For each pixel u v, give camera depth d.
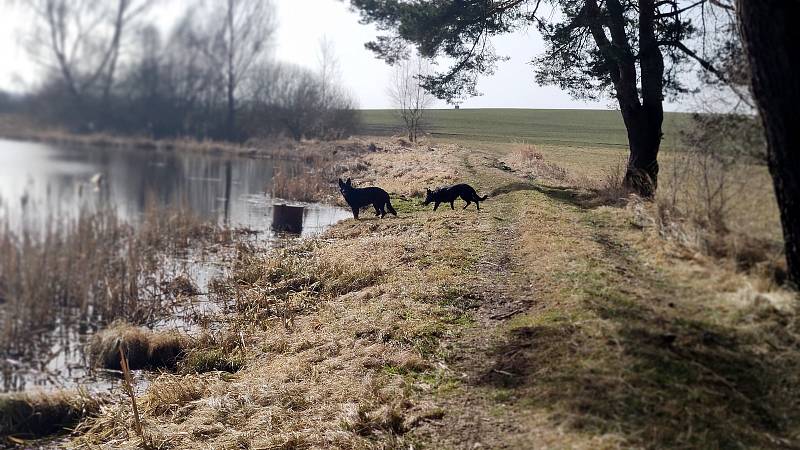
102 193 11.33
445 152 32.31
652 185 12.59
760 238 7.63
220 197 24.09
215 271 13.73
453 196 15.12
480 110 92.62
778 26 6.32
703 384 4.96
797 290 6.57
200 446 5.86
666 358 5.33
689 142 9.18
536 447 4.48
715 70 11.60
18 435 6.91
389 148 38.25
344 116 43.09
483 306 7.95
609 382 5.08
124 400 7.56
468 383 5.84
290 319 9.45
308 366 7.29
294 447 5.46
